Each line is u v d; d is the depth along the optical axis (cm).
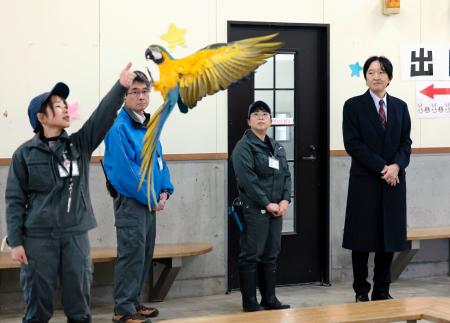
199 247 556
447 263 670
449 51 652
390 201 521
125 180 450
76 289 353
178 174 571
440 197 661
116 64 545
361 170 526
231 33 584
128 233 458
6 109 519
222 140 581
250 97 594
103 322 499
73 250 350
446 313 362
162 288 555
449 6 651
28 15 522
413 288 616
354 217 528
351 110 528
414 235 610
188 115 570
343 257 628
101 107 352
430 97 649
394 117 523
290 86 609
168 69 240
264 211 509
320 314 363
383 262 536
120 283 464
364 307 380
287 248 615
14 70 520
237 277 602
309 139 618
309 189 621
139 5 551
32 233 346
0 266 482
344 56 619
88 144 358
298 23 603
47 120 347
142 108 459
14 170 349
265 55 234
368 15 625
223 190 586
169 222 572
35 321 353
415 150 646
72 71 534
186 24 566
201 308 543
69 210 349
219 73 235
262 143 512
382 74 520
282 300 569
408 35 640
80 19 536
